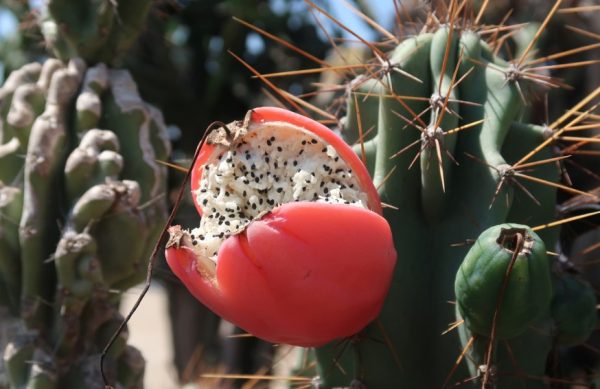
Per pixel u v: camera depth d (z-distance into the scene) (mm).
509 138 333
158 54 690
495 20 700
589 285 336
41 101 412
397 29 417
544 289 285
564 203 350
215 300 288
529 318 289
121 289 401
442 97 321
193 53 733
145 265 402
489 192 319
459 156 327
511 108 325
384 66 331
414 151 330
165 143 418
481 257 284
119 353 397
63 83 406
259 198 300
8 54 683
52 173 397
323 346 328
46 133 394
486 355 303
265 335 294
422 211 328
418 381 321
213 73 717
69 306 384
